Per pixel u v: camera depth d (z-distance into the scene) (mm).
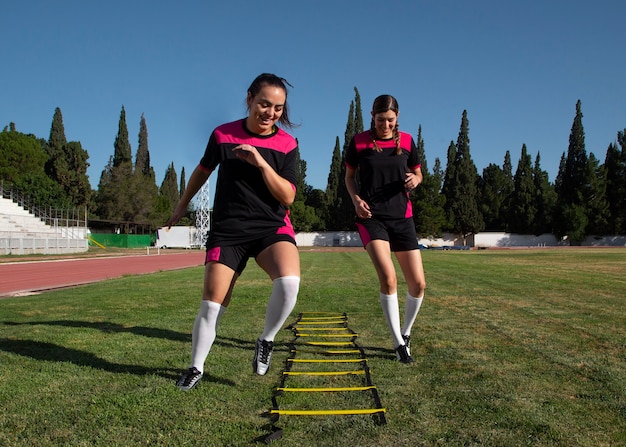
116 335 4520
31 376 3145
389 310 3691
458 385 3000
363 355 3758
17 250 25516
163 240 52531
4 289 10008
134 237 48344
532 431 2285
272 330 2891
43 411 2533
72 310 6207
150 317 5613
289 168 2949
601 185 51812
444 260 21344
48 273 14875
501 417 2459
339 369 3385
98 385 2969
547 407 2605
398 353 3633
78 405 2623
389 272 3639
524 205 55219
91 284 10156
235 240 2838
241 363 3514
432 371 3326
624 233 52875
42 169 54438
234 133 2908
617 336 4508
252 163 2633
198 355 2857
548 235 54500
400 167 3752
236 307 6484
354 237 58344
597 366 3439
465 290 8586
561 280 10648
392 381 3090
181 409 2572
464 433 2260
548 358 3680
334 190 62688
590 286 9297
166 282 10484
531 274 12508
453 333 4672
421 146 60969
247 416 2482
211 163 2969
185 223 63562
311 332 4793
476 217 54656
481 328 4934
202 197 50031
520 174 60062
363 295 7996
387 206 3756
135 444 2148
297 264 2857
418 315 5773
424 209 51344
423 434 2246
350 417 2459
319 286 9469
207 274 2844
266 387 2965
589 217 51938
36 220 33062
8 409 2562
